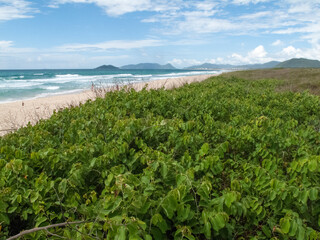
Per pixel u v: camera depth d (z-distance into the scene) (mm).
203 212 2158
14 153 3533
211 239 2324
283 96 9820
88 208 2328
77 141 4059
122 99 6871
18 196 2439
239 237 2428
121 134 3742
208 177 2996
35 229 1805
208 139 4441
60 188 2520
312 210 2385
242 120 5648
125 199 2215
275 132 4223
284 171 3635
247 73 35375
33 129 4812
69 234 2068
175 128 4160
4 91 27500
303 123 6941
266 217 2572
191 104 6676
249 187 2783
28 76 73625
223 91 11219
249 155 3998
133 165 3258
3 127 8664
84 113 5684
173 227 2352
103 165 3062
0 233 2369
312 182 2764
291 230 2062
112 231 1809
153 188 2332
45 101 17500
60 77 66562
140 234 1845
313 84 16562
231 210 2209
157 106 6371
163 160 2895
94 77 62562
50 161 3119
